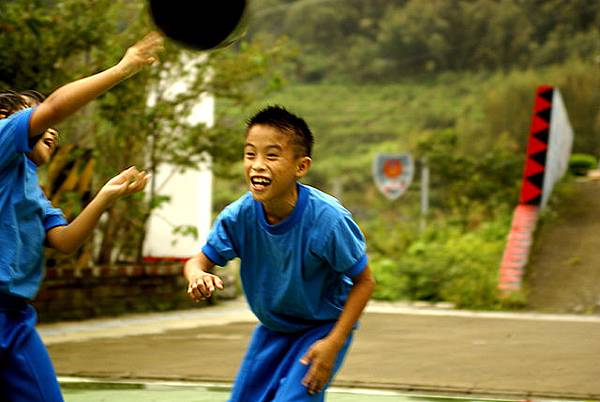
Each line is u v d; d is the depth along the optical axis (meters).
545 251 16.34
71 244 4.20
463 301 14.45
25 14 10.59
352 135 69.06
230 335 10.38
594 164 28.81
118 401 6.61
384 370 7.92
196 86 12.70
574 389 7.12
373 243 21.34
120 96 11.80
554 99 17.14
